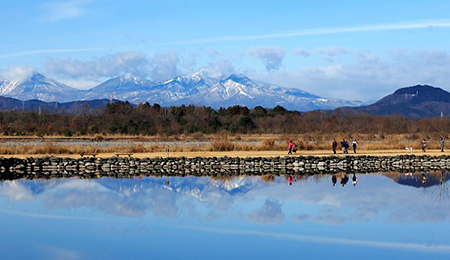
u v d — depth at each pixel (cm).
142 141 6906
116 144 6019
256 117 11219
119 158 4109
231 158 4191
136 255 1616
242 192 2817
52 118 9931
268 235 1859
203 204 2455
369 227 1991
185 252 1650
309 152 5197
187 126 9425
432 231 1931
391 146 5856
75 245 1716
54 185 3075
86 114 10312
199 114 11000
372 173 3838
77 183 3170
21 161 3984
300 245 1738
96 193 2769
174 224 2023
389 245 1742
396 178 3509
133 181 3278
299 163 4256
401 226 2011
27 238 1802
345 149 5094
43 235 1842
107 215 2189
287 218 2142
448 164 4562
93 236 1834
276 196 2698
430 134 8456
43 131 8444
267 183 3203
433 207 2394
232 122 10356
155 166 4122
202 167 4162
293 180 3372
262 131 9600
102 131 9031
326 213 2247
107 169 4050
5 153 4809
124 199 2580
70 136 7944
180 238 1814
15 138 7244
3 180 3319
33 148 4903
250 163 4184
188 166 4169
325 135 7919
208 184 3152
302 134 8575
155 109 11638
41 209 2305
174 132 8875
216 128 9662
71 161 4038
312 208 2356
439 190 2922
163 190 2886
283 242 1769
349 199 2605
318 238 1828
